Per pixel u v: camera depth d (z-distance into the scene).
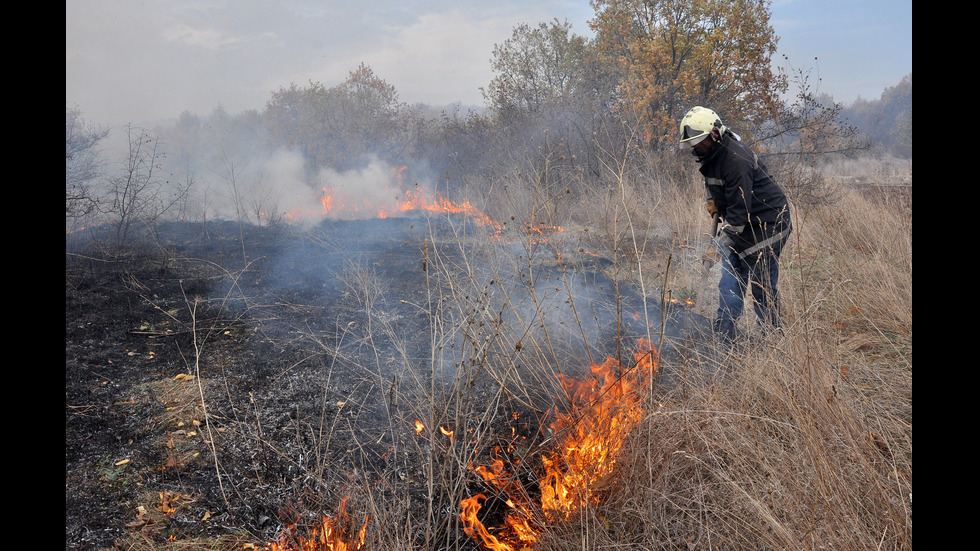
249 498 2.44
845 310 3.99
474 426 3.00
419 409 2.91
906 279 3.87
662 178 8.08
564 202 7.00
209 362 3.69
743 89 10.94
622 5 12.54
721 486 2.26
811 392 2.48
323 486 2.52
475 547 2.28
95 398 3.12
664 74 11.61
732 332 3.62
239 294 5.08
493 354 3.48
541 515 2.40
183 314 4.50
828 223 6.29
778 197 3.55
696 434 2.45
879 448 2.40
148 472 2.56
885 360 3.23
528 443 2.88
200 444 2.79
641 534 2.23
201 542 2.17
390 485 2.56
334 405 3.22
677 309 4.40
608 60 13.09
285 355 3.83
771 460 2.29
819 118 8.02
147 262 5.85
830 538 1.87
